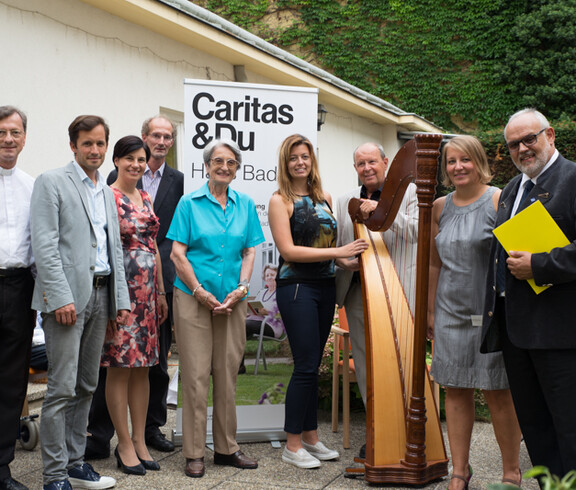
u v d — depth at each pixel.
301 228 3.36
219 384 3.32
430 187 2.87
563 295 2.36
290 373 3.87
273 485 3.02
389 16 14.16
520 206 2.50
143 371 3.30
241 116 3.83
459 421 2.93
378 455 3.03
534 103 14.17
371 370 3.11
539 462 2.54
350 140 10.72
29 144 5.00
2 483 2.80
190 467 3.16
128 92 6.05
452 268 2.89
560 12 13.74
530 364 2.52
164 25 6.20
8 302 2.79
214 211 3.30
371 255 3.32
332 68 14.34
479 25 14.24
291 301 3.37
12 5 4.82
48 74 5.16
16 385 2.86
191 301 3.26
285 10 14.10
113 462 3.34
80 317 2.79
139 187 3.66
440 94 14.30
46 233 2.72
